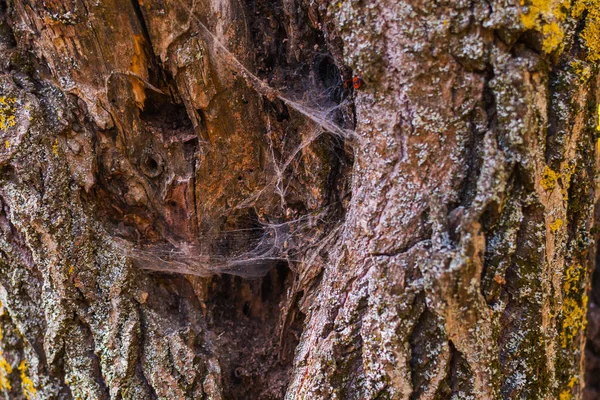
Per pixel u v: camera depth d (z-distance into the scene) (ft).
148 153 2.04
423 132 1.85
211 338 2.11
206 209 2.07
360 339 1.92
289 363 2.13
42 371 2.06
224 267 2.13
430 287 1.83
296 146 2.03
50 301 2.01
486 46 1.81
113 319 2.01
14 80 1.99
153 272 2.09
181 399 2.01
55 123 1.98
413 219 1.86
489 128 1.83
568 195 1.95
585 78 1.87
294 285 2.09
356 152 1.93
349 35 1.86
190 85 1.98
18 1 1.96
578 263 2.01
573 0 1.84
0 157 1.96
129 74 1.99
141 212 2.07
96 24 1.95
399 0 1.82
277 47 2.04
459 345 1.86
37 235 1.98
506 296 1.90
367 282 1.90
